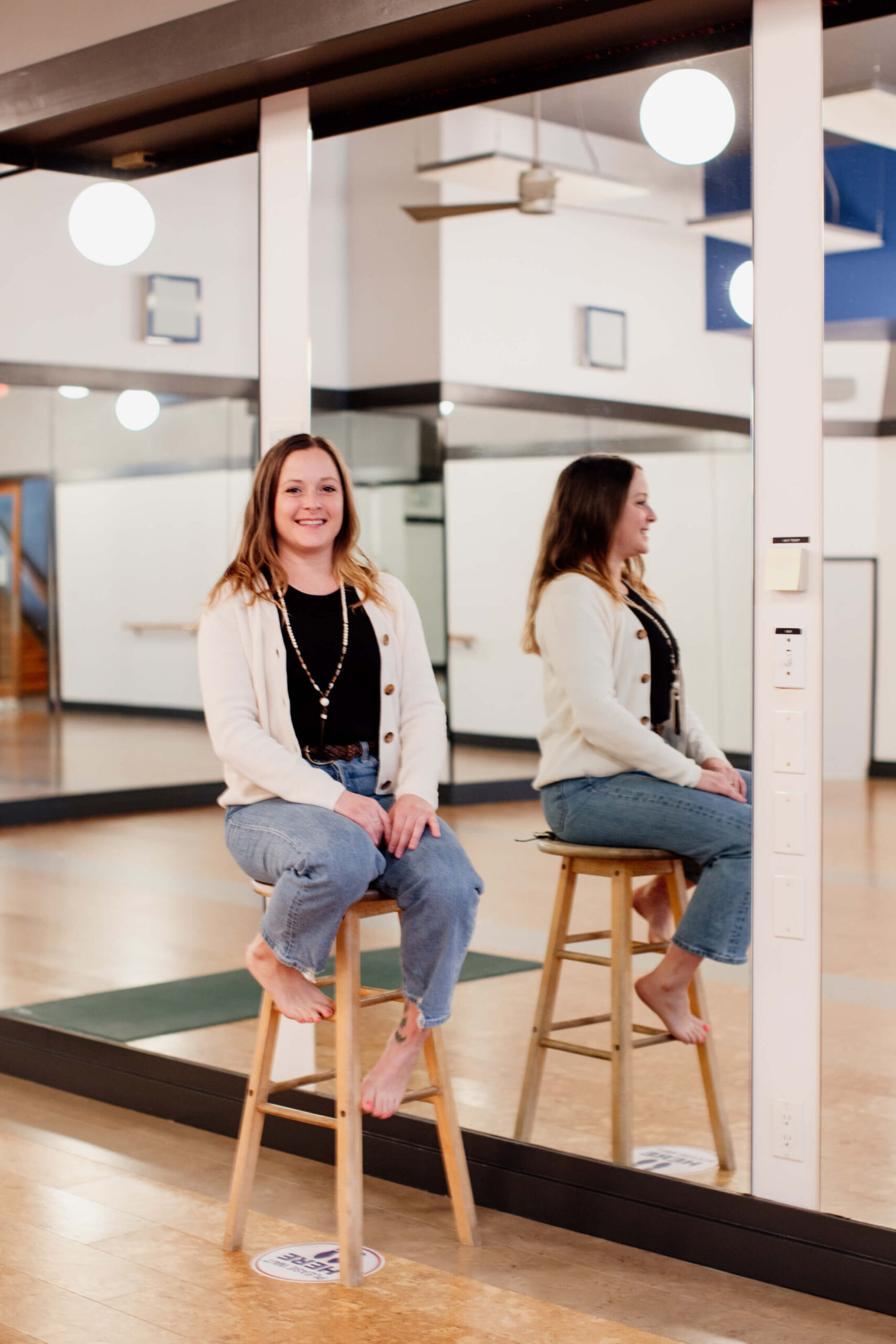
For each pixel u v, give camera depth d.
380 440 4.65
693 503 3.45
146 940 5.50
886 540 2.70
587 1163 2.95
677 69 3.01
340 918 2.66
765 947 2.77
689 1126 3.06
